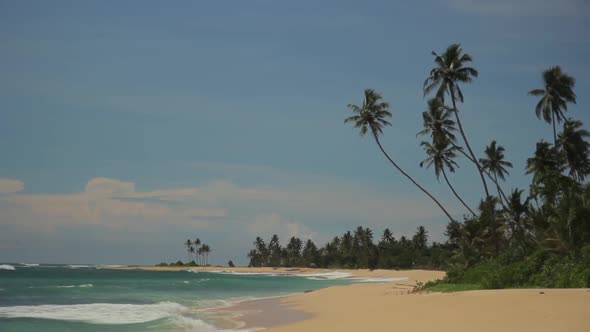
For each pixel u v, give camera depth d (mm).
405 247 143250
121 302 34875
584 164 51531
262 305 32031
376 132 49281
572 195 31234
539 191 38031
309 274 131250
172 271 170750
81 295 40062
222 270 177125
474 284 33656
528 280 28781
